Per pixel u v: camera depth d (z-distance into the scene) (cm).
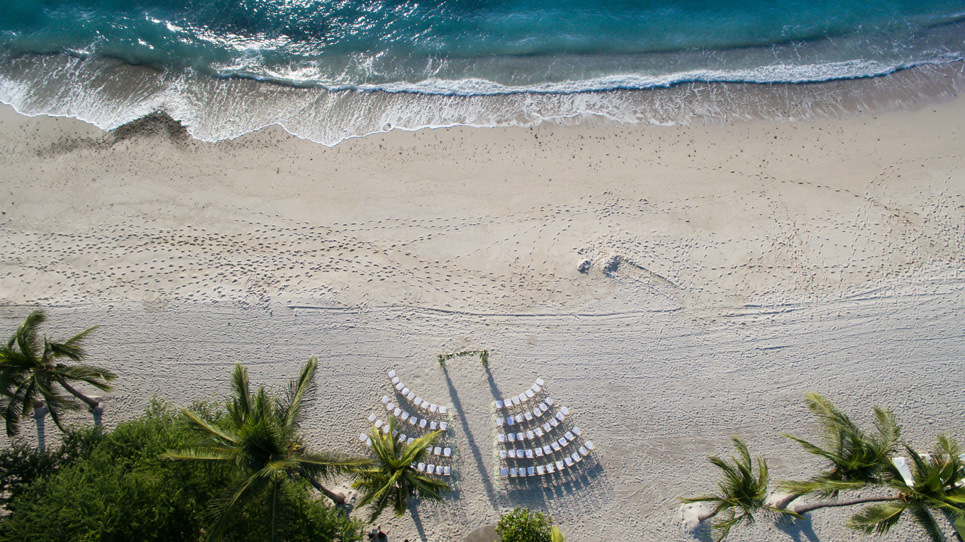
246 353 2086
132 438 1747
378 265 2230
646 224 2300
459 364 2081
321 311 2147
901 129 2519
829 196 2345
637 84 2673
